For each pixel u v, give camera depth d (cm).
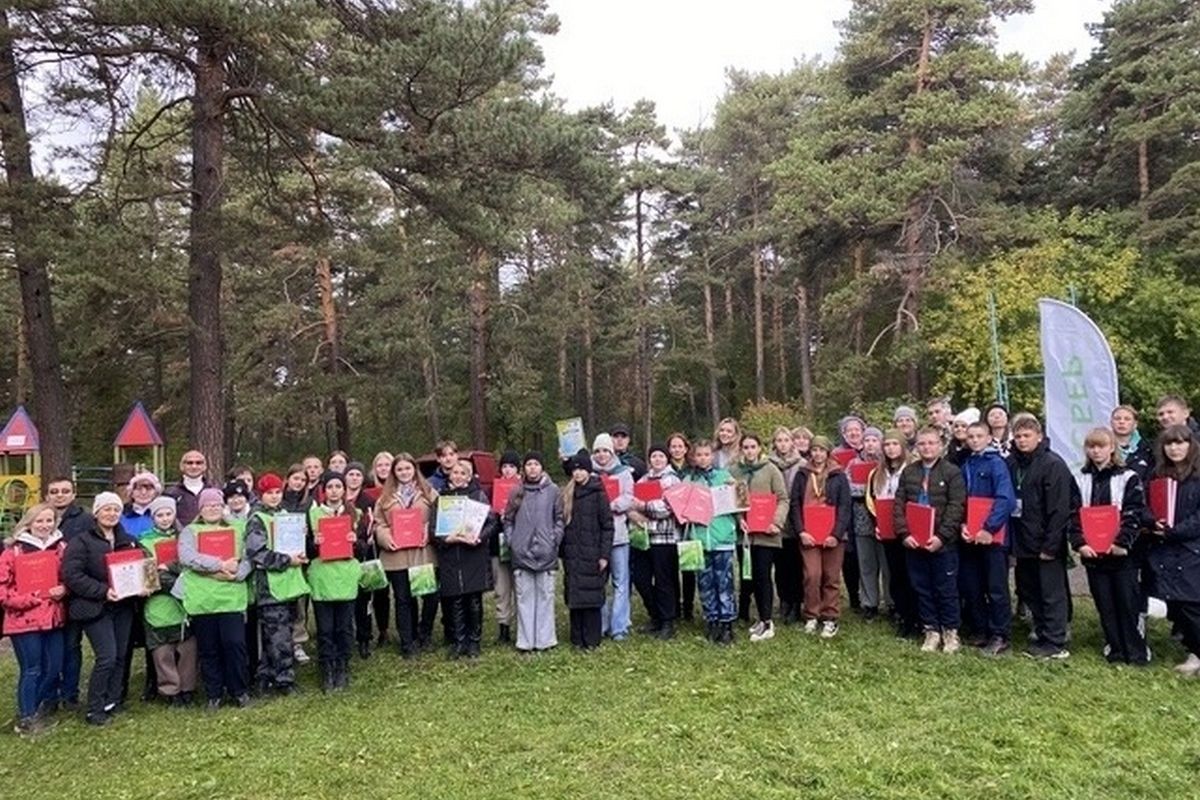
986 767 516
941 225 2489
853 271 3219
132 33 1175
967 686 674
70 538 727
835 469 857
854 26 2573
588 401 3841
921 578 788
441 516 822
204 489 769
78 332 1650
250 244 1506
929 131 2269
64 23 1159
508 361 3069
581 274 3184
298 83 1171
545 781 526
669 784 510
